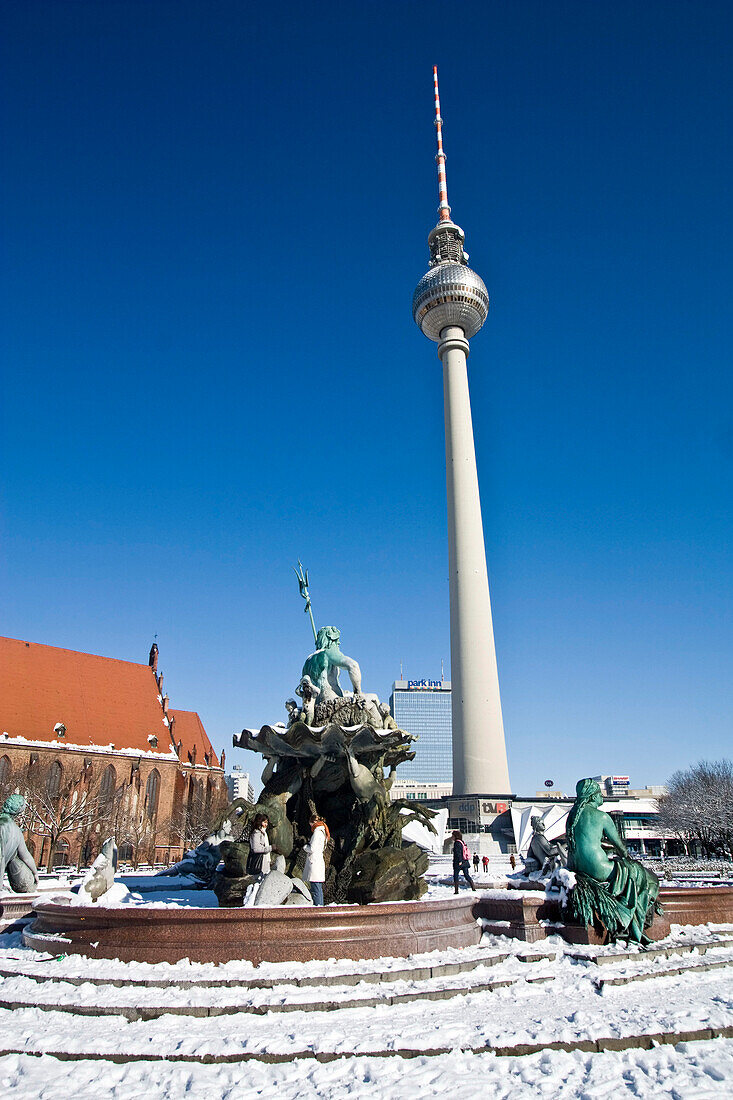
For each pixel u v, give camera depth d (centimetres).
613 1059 831
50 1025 929
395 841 1788
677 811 9500
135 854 8500
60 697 9012
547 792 14450
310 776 1823
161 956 1175
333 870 1712
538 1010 1018
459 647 8494
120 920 1238
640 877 1502
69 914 1298
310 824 1767
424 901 1356
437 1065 803
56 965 1180
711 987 1186
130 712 9600
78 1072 779
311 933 1202
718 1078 775
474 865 4725
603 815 1555
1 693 8494
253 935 1191
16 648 9062
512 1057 835
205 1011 962
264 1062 809
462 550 8819
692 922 1686
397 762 2012
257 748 1833
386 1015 975
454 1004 1042
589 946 1388
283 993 1034
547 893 1526
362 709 1945
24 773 7925
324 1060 818
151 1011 962
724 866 6775
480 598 8612
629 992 1139
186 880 2472
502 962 1295
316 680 2077
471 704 8212
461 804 7831
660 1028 920
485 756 7994
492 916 1527
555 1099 718
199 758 10225
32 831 7562
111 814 8225
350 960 1189
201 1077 766
